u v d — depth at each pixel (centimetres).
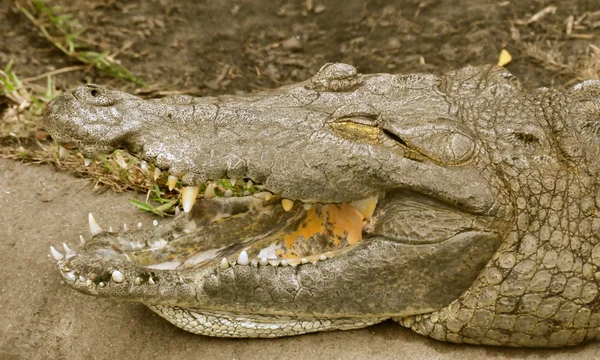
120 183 717
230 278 505
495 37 912
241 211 568
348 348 542
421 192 499
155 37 931
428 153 503
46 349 553
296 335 552
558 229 513
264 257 546
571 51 900
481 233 502
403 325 550
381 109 537
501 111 548
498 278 511
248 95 555
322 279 509
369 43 916
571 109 557
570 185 520
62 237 645
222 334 544
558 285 513
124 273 492
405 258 505
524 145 529
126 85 875
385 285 513
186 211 496
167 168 481
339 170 493
